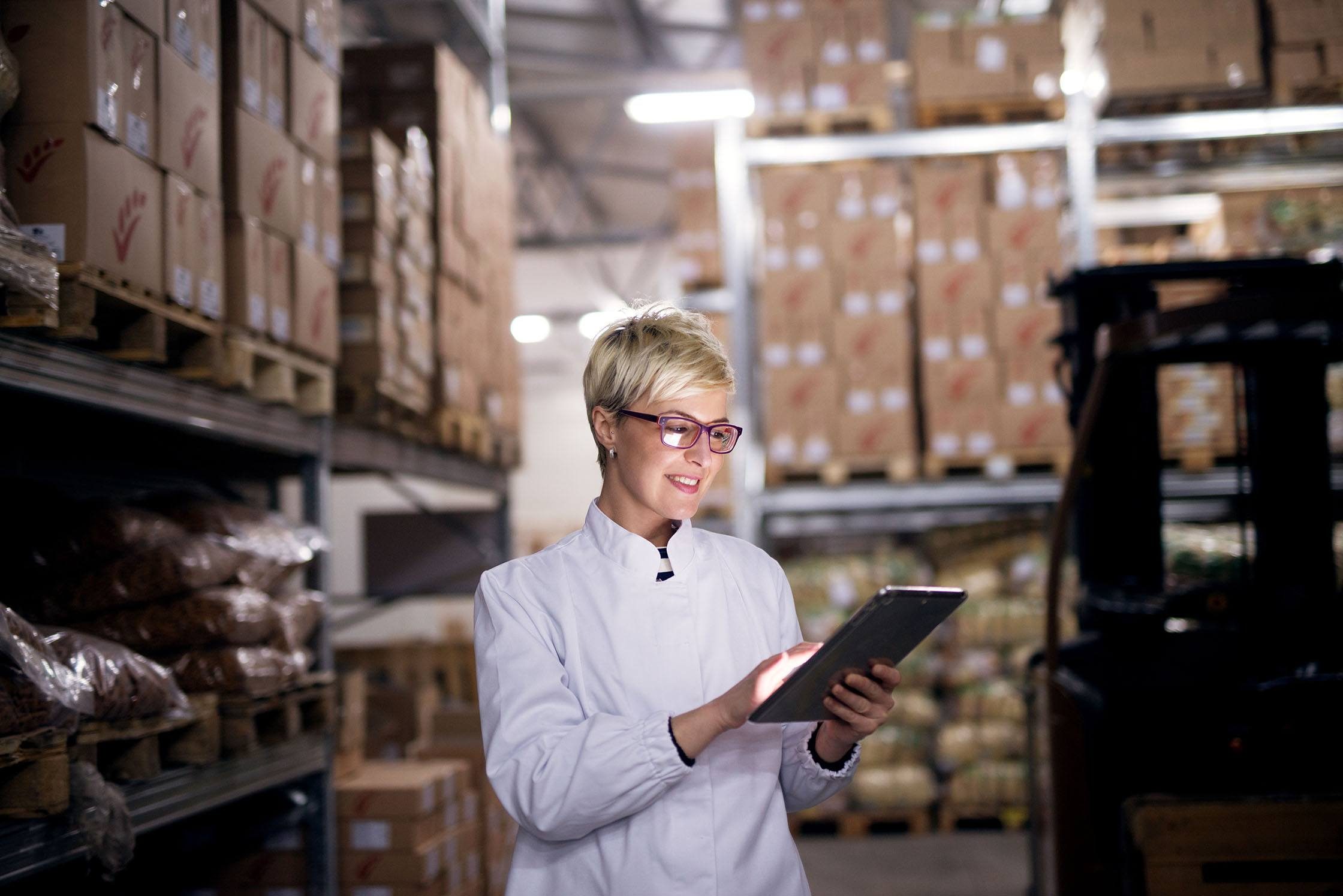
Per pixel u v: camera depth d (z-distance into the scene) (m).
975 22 5.86
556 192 13.03
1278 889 2.42
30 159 2.13
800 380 5.77
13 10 2.15
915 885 5.07
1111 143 5.70
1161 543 3.50
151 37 2.38
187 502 2.97
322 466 3.39
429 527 5.59
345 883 3.43
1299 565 3.13
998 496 5.76
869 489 5.84
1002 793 6.00
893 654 1.49
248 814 3.21
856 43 5.93
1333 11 5.35
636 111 6.15
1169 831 2.44
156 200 2.37
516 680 1.60
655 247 14.16
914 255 5.81
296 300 3.03
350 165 3.58
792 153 5.98
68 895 2.89
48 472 3.28
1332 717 2.75
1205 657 3.18
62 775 2.01
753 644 1.72
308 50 3.20
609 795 1.48
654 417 1.61
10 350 2.02
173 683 2.42
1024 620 6.19
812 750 1.70
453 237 4.49
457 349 4.57
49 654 2.00
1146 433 3.51
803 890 1.67
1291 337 2.87
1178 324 2.70
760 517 5.92
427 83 4.41
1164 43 5.42
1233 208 5.56
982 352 5.69
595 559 1.70
